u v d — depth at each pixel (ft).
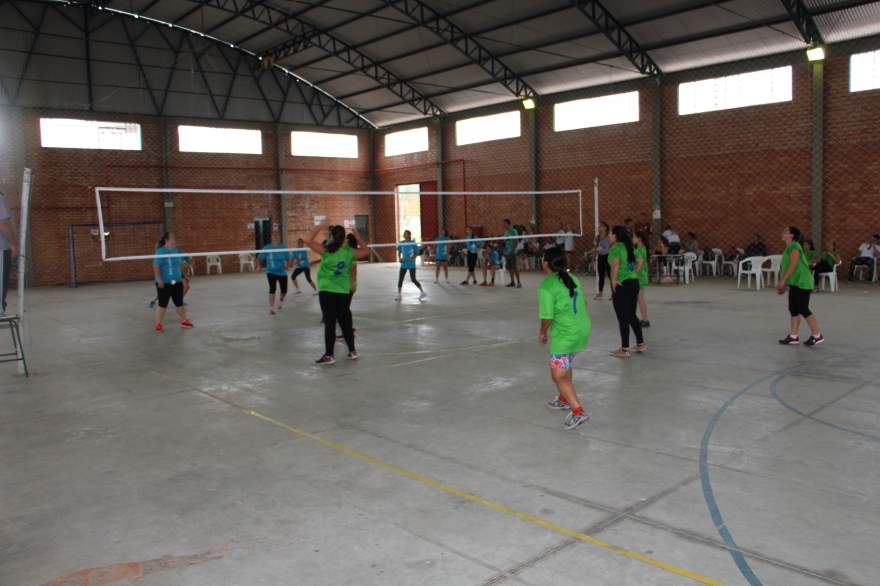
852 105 52.42
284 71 86.99
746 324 32.71
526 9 59.11
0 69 67.67
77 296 58.39
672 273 56.24
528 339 30.63
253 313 42.98
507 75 72.28
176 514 12.47
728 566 10.04
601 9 56.70
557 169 74.02
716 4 51.72
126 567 10.50
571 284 16.97
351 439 16.76
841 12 49.34
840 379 21.25
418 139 89.92
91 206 74.23
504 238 53.11
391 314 40.14
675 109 63.31
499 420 18.04
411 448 15.94
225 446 16.46
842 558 10.19
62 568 10.52
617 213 68.64
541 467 14.42
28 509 12.85
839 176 53.52
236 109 83.92
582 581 9.73
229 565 10.49
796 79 55.21
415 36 69.15
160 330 36.29
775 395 19.61
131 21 74.69
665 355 25.84
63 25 70.49
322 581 9.95
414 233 92.32
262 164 86.84
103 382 24.03
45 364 27.50
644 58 61.93
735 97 59.26
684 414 17.99
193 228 81.51
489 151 81.15
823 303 39.58
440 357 26.99
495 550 10.75
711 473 13.76
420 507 12.52
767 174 57.62
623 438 16.19
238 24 74.49
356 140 95.20
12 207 69.15
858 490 12.73
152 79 77.15
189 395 21.85
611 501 12.53
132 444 16.79
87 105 73.05
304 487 13.65
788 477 13.44
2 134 68.44
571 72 68.44
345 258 26.11
